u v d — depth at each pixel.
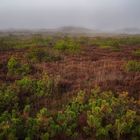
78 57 22.44
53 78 13.45
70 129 8.05
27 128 7.90
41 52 20.91
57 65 17.97
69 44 27.89
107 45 35.66
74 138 7.91
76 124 8.50
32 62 18.42
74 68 17.00
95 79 13.73
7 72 15.38
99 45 35.66
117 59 21.91
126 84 12.86
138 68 15.76
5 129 7.43
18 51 25.02
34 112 9.67
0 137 7.25
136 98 11.03
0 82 13.23
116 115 8.78
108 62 19.53
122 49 30.78
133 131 8.00
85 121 8.80
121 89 11.91
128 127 8.01
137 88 12.23
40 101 10.80
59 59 20.98
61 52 24.67
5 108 9.90
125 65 16.59
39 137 7.71
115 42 36.69
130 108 9.51
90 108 9.57
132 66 15.86
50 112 9.40
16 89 11.53
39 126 8.03
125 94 10.55
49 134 7.86
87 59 21.64
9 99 10.21
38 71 15.84
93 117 8.29
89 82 13.04
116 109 9.18
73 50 25.48
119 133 7.86
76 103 10.08
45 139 7.58
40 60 19.66
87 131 8.19
